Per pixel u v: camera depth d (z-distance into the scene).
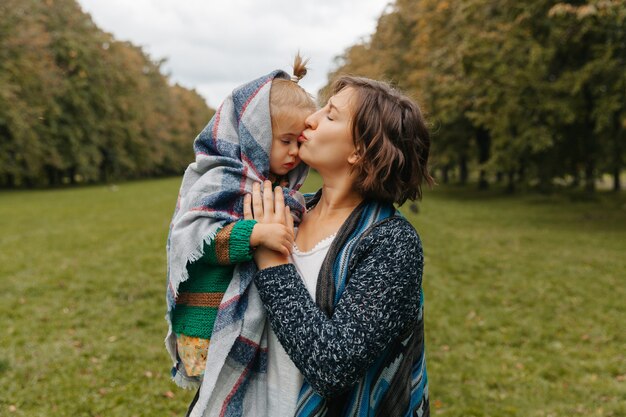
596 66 11.27
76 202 20.92
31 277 7.57
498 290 7.50
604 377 4.68
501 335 5.70
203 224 1.29
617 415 4.04
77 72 33.78
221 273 1.32
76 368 4.64
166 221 14.36
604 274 8.35
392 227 1.28
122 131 40.00
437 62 18.59
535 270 8.66
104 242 10.62
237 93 1.42
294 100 1.40
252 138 1.37
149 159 46.03
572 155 16.05
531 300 6.98
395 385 1.29
